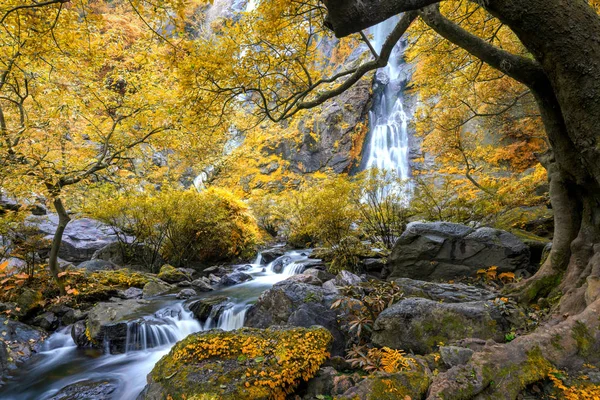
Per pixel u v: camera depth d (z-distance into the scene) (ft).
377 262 20.54
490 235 16.67
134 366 15.02
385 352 10.12
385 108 70.23
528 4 8.05
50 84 20.34
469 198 26.55
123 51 20.04
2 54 18.33
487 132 36.94
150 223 29.35
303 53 14.94
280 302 14.70
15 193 15.67
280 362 8.96
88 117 22.44
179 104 14.29
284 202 41.93
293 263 27.37
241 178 60.49
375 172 23.50
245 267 31.45
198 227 31.37
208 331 10.80
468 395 6.63
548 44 8.41
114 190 26.48
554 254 12.02
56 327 18.45
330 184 22.91
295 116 18.34
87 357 15.85
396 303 11.83
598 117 8.39
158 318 17.94
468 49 11.78
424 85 28.81
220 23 16.48
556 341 7.64
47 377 14.24
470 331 10.12
